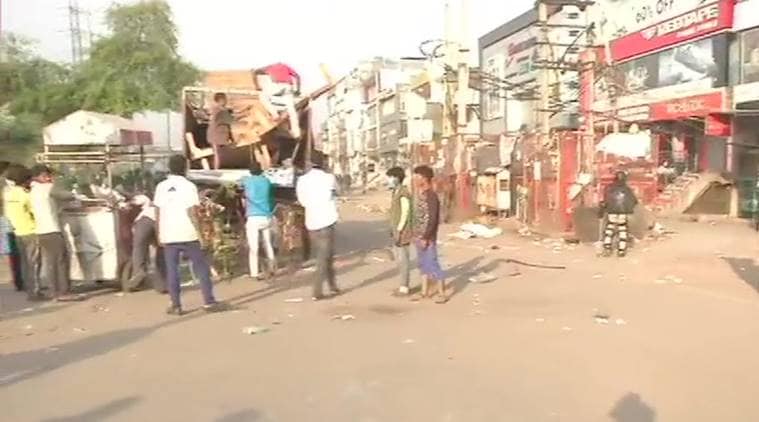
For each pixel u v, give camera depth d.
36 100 35.78
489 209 22.84
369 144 83.19
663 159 26.64
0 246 12.23
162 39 37.47
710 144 25.28
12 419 5.52
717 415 5.38
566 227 17.77
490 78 31.81
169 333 8.33
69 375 6.68
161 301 10.41
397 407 5.62
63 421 5.45
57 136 17.64
